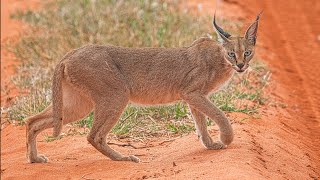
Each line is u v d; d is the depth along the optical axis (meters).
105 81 13.62
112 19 23.94
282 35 27.09
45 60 20.95
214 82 13.98
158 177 12.35
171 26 22.98
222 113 13.79
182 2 28.55
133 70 13.95
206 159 13.21
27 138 14.06
